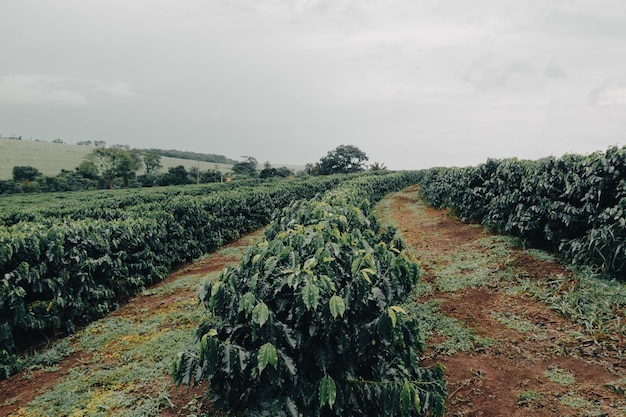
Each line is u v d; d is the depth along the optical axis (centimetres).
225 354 288
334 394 273
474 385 414
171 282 890
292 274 306
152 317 667
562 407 365
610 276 600
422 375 337
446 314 587
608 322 498
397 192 3047
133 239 823
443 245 998
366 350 327
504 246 859
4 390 476
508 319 551
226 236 1332
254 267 343
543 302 585
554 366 431
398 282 349
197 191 2920
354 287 310
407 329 345
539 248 816
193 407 388
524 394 388
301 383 298
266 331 286
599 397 371
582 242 675
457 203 1393
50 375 503
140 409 396
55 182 5066
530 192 873
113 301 761
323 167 7681
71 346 579
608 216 630
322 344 305
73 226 699
